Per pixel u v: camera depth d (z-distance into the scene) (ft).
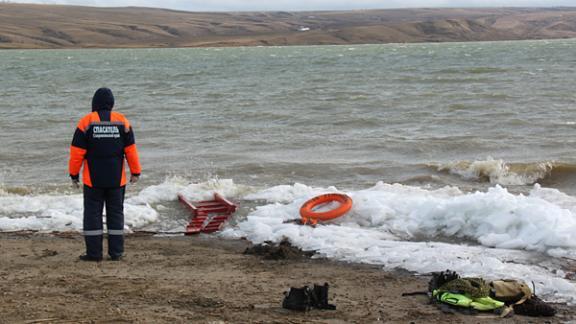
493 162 45.85
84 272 24.72
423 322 19.29
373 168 48.60
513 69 160.25
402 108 84.84
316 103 92.89
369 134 64.49
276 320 19.04
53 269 25.21
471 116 75.31
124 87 140.87
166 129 70.08
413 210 31.42
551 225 27.12
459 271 23.76
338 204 33.24
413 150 55.98
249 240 30.30
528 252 26.22
